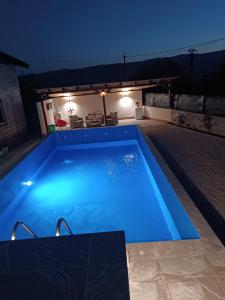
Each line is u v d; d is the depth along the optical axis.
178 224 5.19
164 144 10.68
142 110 18.39
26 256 1.38
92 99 18.42
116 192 8.59
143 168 10.62
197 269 3.11
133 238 6.15
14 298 1.14
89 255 1.35
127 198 8.10
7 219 7.38
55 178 10.33
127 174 10.10
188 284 2.90
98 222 6.92
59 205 8.03
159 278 3.01
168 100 16.17
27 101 16.19
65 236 1.52
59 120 17.56
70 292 1.14
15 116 13.18
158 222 6.67
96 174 10.41
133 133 14.70
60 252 1.39
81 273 1.23
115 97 18.42
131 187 8.87
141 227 6.54
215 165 7.67
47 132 15.83
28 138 14.38
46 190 9.18
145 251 3.48
